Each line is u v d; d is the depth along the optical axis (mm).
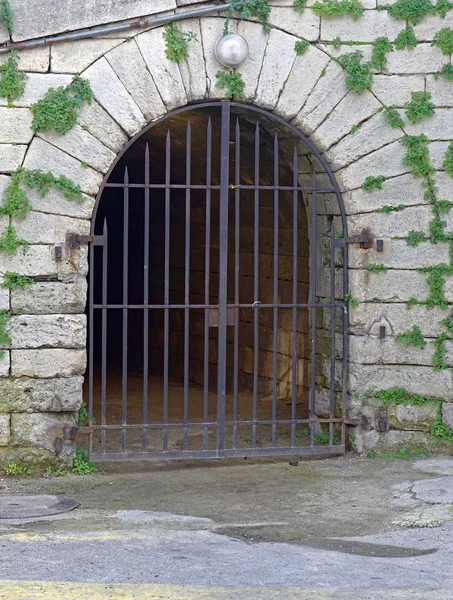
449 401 12258
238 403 14734
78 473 11703
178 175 16156
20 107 11445
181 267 16484
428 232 12203
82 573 9219
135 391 15977
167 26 11680
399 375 12266
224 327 11930
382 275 12219
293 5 11914
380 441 12281
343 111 12062
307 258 14023
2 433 11531
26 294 11523
